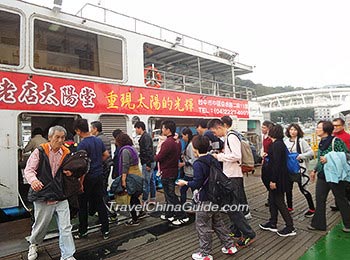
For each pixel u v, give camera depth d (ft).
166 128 15.76
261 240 13.19
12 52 17.47
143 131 19.12
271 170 13.60
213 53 36.50
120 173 15.24
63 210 10.99
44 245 13.04
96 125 16.31
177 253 12.06
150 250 12.39
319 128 14.57
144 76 25.29
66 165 10.66
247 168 13.93
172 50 30.14
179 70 37.91
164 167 15.64
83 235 13.75
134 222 15.65
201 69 39.58
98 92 21.04
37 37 19.36
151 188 19.81
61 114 18.98
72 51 21.13
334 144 13.94
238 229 12.88
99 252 12.24
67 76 19.38
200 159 11.12
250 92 40.83
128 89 23.13
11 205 16.42
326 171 13.84
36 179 10.21
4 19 17.35
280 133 13.61
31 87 17.57
